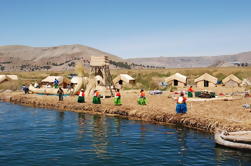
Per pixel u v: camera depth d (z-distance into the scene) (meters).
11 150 13.82
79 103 31.81
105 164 11.66
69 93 43.94
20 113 28.53
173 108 25.70
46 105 35.06
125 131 18.69
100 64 51.41
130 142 15.54
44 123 22.14
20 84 68.31
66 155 12.95
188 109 24.23
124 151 13.65
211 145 14.79
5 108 33.41
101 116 25.77
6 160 12.19
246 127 16.14
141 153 13.29
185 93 41.12
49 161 12.05
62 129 19.52
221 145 14.43
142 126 20.50
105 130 19.05
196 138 16.41
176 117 21.38
